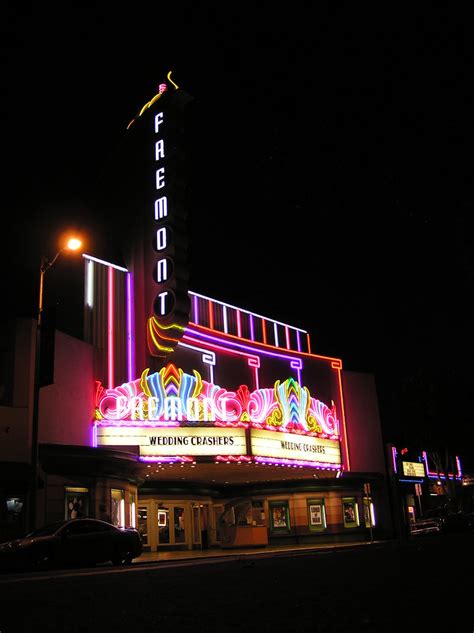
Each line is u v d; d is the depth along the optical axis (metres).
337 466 39.28
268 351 39.81
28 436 25.50
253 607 7.85
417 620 6.45
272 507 42.44
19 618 7.48
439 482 51.25
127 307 32.12
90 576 14.09
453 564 13.19
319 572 12.51
